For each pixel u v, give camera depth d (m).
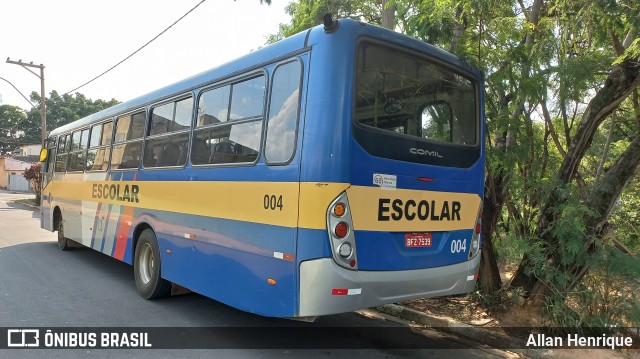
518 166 6.05
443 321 5.59
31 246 11.54
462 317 5.70
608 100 5.25
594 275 5.02
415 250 4.39
